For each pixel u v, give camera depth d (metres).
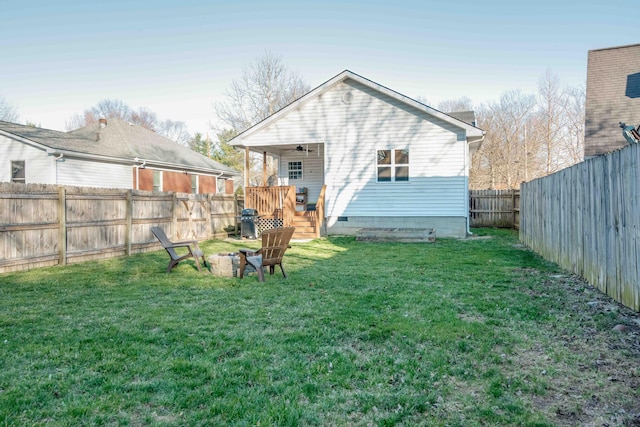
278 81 37.59
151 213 11.02
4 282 6.61
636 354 3.34
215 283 6.50
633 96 13.74
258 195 14.72
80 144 18.55
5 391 2.77
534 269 7.48
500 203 18.50
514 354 3.43
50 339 3.82
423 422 2.40
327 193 14.44
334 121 14.34
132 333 3.99
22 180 16.59
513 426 2.35
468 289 5.87
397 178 13.96
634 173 4.46
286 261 8.77
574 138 39.34
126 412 2.51
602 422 2.37
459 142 13.46
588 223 6.09
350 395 2.73
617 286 4.98
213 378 2.98
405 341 3.73
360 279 6.71
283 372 3.07
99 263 8.68
